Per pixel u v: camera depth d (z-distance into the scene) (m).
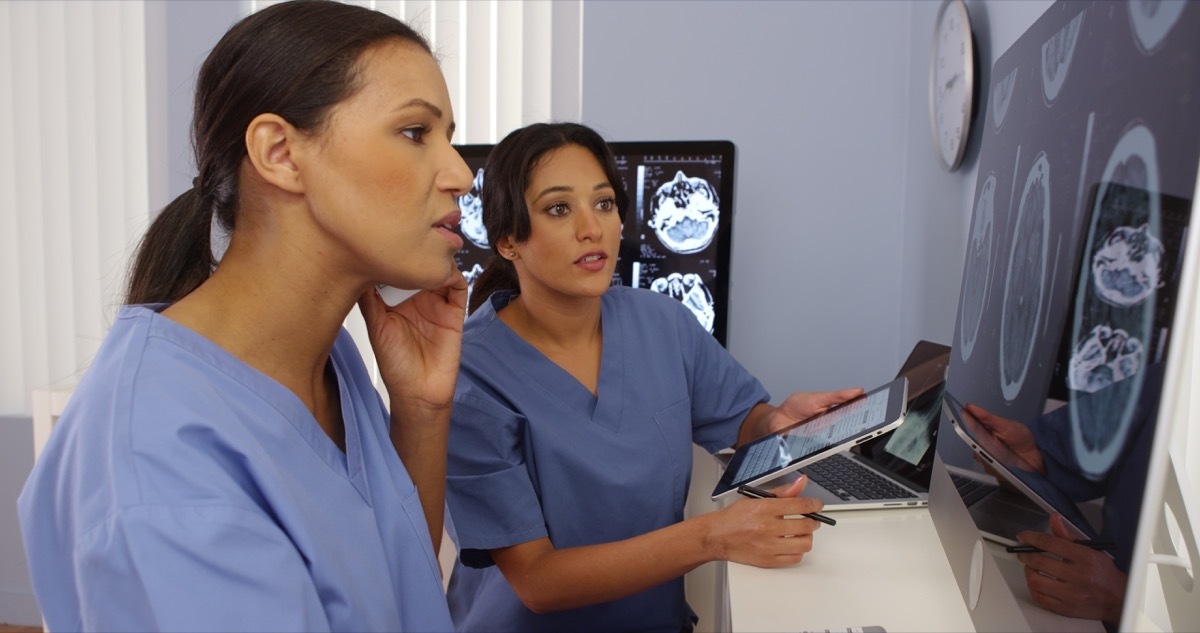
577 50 2.12
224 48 0.64
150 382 0.58
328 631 0.58
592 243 1.12
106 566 0.53
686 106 2.05
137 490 0.53
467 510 1.12
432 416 0.87
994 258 0.95
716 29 2.03
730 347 2.07
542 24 2.13
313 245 0.65
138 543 0.52
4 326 2.51
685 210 1.77
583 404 1.19
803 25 2.00
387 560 0.72
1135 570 0.46
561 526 1.17
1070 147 0.71
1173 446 0.65
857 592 0.88
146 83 2.39
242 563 0.54
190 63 2.36
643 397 1.23
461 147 1.89
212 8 2.34
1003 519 0.73
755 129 2.03
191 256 0.71
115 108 2.41
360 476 0.72
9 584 2.58
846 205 2.01
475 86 2.18
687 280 1.78
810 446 0.97
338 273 0.67
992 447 0.80
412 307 0.88
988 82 1.46
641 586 1.00
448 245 0.67
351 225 0.63
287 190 0.63
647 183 1.78
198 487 0.54
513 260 1.20
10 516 2.56
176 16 2.36
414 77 0.64
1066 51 0.76
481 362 1.19
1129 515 0.47
